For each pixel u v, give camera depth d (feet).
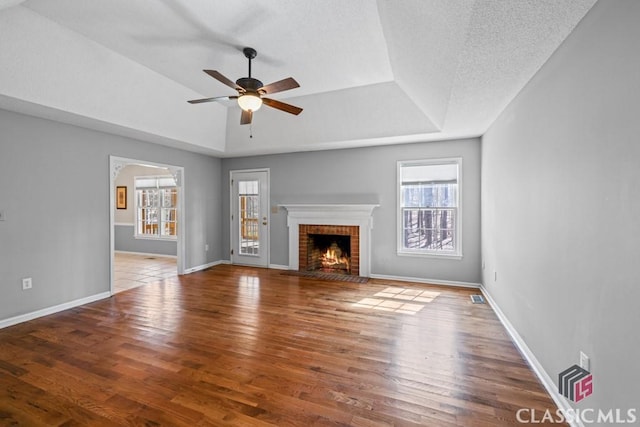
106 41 9.61
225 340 9.45
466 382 7.21
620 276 4.46
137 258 24.04
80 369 7.80
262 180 19.98
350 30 8.79
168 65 11.23
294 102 14.44
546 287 7.06
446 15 5.68
